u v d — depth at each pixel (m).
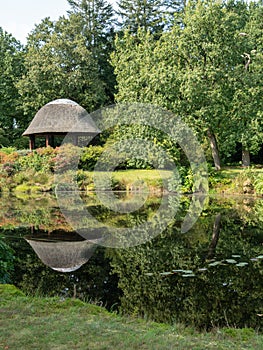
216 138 20.66
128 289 5.16
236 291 5.04
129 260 6.70
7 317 3.57
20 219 11.69
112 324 3.47
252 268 6.03
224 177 18.50
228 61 18.06
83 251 7.40
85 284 5.41
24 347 2.91
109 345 2.96
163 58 18.67
